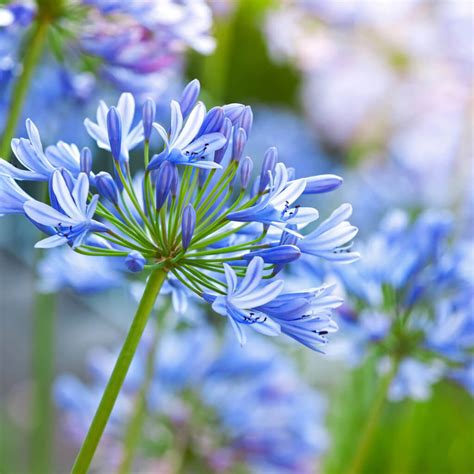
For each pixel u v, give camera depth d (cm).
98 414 99
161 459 140
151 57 125
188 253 100
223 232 102
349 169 238
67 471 238
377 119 231
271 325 98
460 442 179
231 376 143
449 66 203
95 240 103
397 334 123
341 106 229
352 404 164
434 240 125
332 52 214
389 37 209
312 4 207
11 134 119
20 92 120
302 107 296
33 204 98
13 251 341
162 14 121
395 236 126
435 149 224
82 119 140
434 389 180
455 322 122
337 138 244
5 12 119
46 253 146
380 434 170
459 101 210
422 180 228
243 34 335
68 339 315
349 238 102
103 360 150
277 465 144
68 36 124
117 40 123
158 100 139
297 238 100
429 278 124
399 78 217
